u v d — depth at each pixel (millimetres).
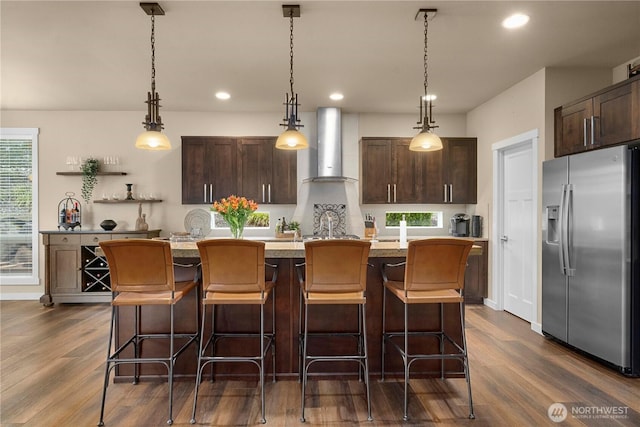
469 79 4258
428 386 2758
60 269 5098
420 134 3252
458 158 5410
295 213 5652
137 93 4738
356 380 2859
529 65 3859
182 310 2869
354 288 2406
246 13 2850
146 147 3172
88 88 4555
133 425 2252
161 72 4043
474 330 4012
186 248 2717
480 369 3029
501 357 3268
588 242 3152
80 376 2916
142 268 2381
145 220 5590
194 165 5285
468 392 2506
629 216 2848
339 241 2330
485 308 4938
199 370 2393
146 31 3135
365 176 5367
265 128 5645
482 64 3834
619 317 2879
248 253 2385
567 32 3160
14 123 5504
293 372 2877
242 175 5312
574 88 3914
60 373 2969
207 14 2863
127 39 3283
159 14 2830
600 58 3691
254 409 2441
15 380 2844
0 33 3166
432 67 3902
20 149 5535
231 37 3246
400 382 2828
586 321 3178
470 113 5621
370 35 3209
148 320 2877
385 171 5379
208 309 2844
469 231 5449
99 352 3406
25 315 4637
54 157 5539
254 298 2414
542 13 2850
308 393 2658
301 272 2826
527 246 4332
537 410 2404
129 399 2570
